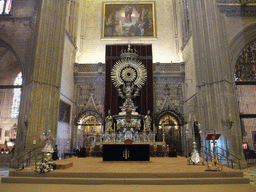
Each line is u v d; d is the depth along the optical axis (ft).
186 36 70.28
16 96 77.25
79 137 71.92
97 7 83.71
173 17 82.43
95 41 80.59
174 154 49.01
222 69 47.44
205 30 51.75
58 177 25.35
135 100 65.46
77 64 73.05
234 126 44.96
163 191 21.16
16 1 57.21
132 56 65.98
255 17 53.06
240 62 57.98
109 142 52.19
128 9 82.94
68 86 66.90
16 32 54.85
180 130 68.33
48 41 52.03
